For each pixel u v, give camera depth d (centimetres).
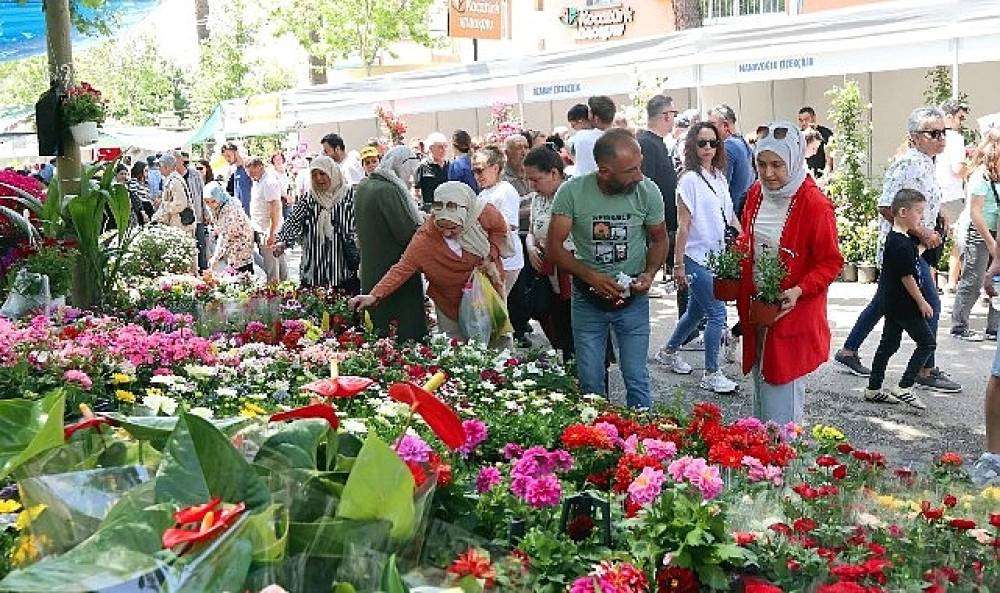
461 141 1211
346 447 236
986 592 295
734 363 944
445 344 652
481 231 691
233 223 1277
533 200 753
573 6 2758
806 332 552
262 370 565
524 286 798
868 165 1759
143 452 220
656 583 288
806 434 480
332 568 185
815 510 338
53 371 510
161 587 162
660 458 370
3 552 225
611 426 389
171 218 1423
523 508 314
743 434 404
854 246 1388
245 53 4619
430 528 209
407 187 800
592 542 305
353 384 232
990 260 973
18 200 826
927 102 1659
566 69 1669
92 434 226
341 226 890
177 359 554
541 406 505
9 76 4956
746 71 1441
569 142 1072
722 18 2288
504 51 3011
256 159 1371
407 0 3350
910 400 776
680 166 1322
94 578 160
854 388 832
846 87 1489
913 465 507
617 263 624
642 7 2603
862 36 1311
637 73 1552
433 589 187
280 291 843
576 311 639
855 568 286
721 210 828
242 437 218
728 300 569
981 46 1216
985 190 938
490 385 552
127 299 813
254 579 172
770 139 542
